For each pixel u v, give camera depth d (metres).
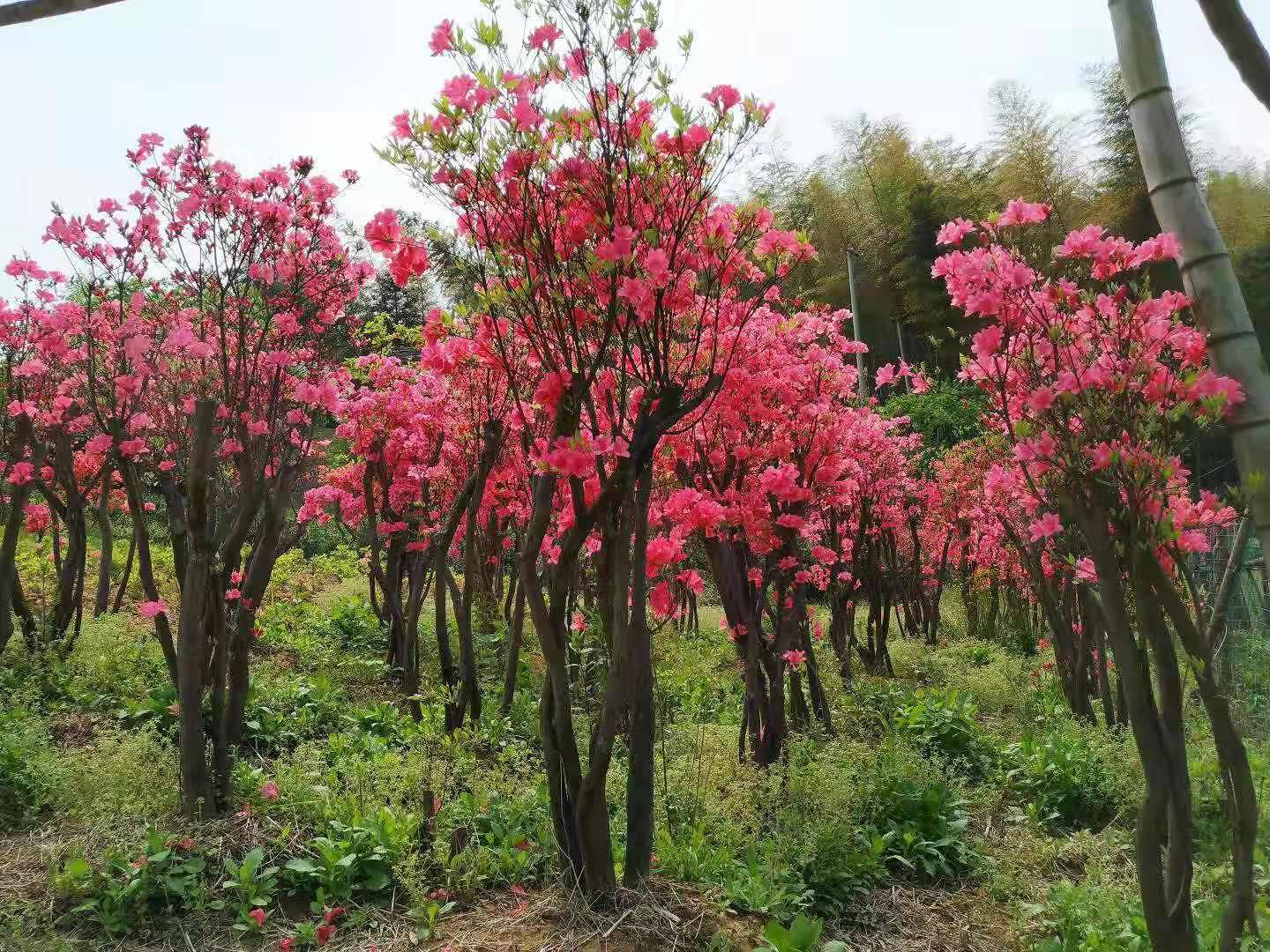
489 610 8.95
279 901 3.68
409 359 8.58
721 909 3.49
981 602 12.20
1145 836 2.22
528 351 3.93
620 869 3.71
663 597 3.92
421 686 6.89
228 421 4.68
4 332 6.07
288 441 5.16
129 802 4.18
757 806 4.49
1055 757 5.07
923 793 4.45
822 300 19.28
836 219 19.83
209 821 4.11
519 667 7.22
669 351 3.36
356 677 7.27
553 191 3.16
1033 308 2.45
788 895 3.55
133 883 3.48
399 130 2.99
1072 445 2.25
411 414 7.30
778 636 5.11
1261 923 2.49
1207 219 2.05
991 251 2.46
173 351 4.93
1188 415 2.19
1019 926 3.53
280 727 5.59
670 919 3.33
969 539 10.31
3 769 4.48
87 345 5.11
